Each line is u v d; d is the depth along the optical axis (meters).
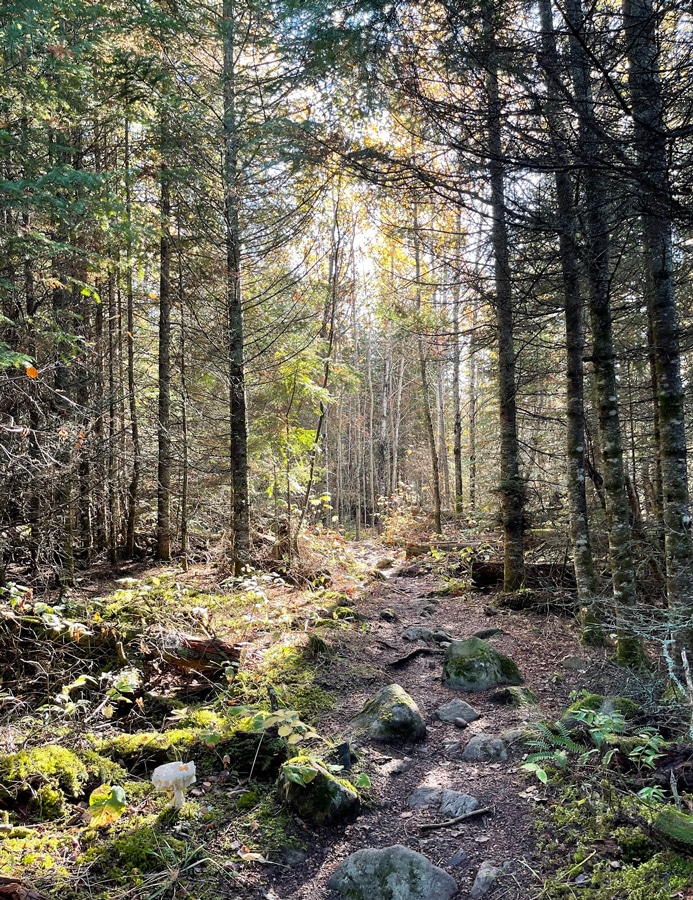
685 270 6.50
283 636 6.64
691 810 2.99
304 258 10.05
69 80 6.39
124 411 10.77
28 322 6.99
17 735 3.89
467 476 25.31
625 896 2.49
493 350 10.73
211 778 3.67
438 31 3.48
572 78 3.14
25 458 5.95
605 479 5.80
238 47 8.27
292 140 4.89
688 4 2.78
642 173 2.91
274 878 2.89
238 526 9.41
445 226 6.53
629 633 5.16
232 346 9.48
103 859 2.88
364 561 14.06
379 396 34.09
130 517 11.41
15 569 7.22
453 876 2.88
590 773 3.53
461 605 8.98
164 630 5.26
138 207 7.96
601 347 5.75
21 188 5.40
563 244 4.70
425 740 4.45
